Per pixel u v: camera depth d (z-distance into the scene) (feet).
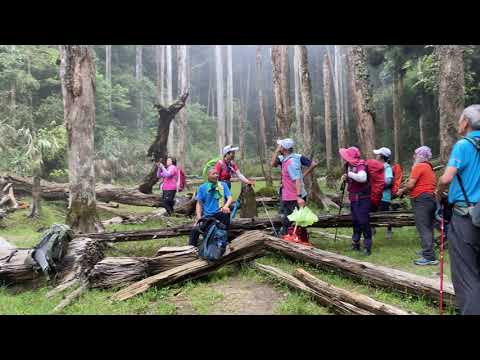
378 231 28.02
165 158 39.27
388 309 11.98
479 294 9.91
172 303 14.58
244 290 15.79
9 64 60.03
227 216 17.87
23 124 59.52
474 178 10.21
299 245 18.39
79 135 24.25
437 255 20.86
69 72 24.12
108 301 14.73
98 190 40.04
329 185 59.72
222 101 84.89
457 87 25.30
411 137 88.17
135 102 105.60
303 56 40.22
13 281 16.65
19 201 39.68
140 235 21.61
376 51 68.54
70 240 17.93
